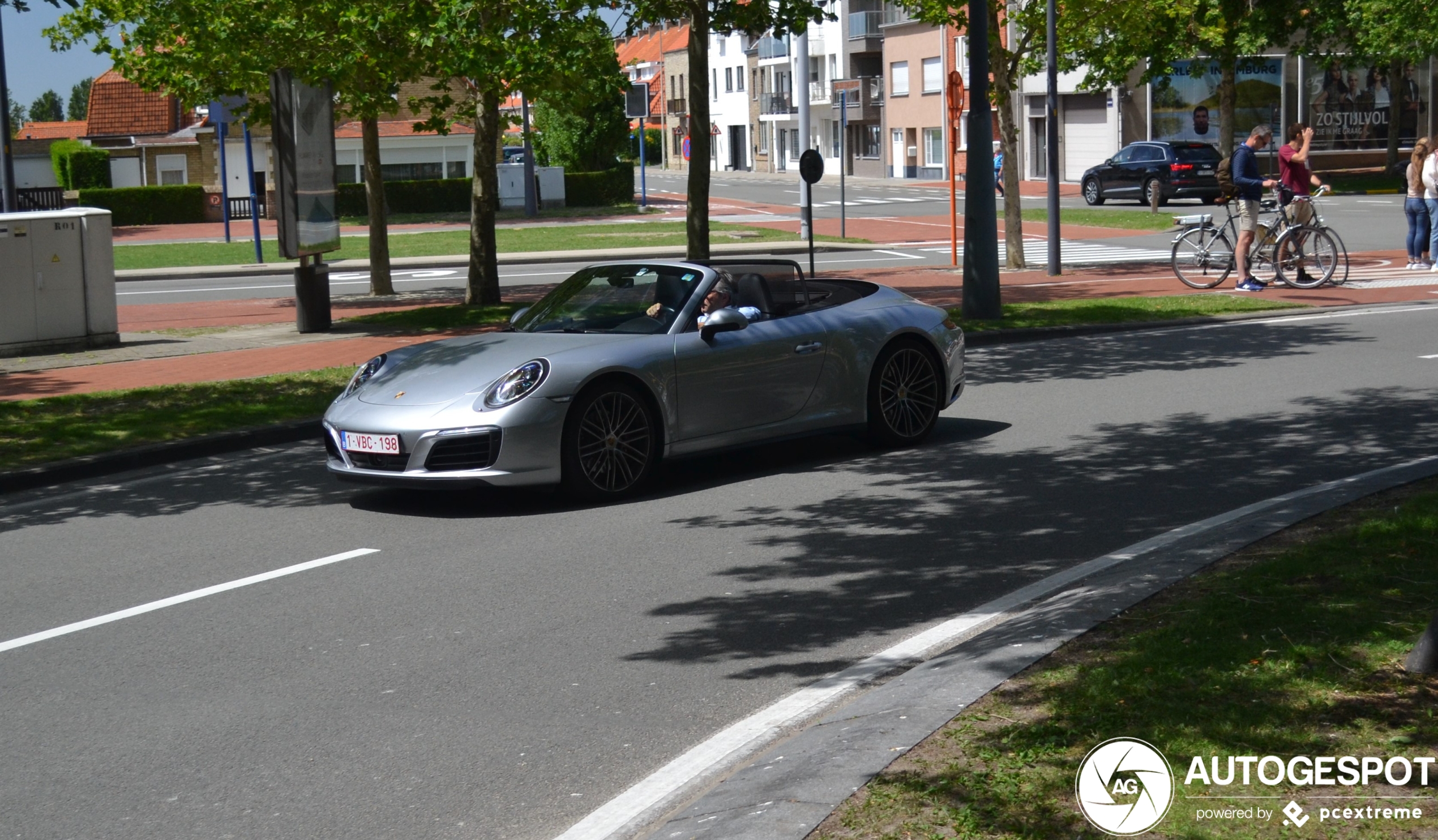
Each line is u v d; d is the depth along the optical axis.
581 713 4.78
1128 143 55.84
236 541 7.45
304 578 6.62
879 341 9.34
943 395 9.73
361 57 17.11
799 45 36.25
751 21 16.22
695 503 8.08
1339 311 16.34
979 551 6.77
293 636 5.71
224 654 5.50
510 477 7.70
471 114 19.44
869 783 3.70
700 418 8.45
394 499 8.45
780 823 3.50
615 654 5.40
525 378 7.82
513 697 4.94
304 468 9.55
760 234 35.38
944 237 34.06
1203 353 13.41
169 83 20.53
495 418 7.68
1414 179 20.22
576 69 17.75
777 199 55.47
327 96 17.20
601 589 6.30
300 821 3.99
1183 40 32.31
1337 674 4.23
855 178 76.38
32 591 6.57
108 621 6.01
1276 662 4.35
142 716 4.85
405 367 8.38
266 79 19.00
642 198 53.84
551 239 35.72
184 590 6.49
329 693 5.02
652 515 7.78
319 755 4.46
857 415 9.27
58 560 7.18
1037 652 4.65
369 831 3.91
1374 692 4.09
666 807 3.98
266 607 6.16
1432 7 39.41
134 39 20.02
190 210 48.47
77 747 4.59
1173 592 5.28
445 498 8.43
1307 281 18.50
